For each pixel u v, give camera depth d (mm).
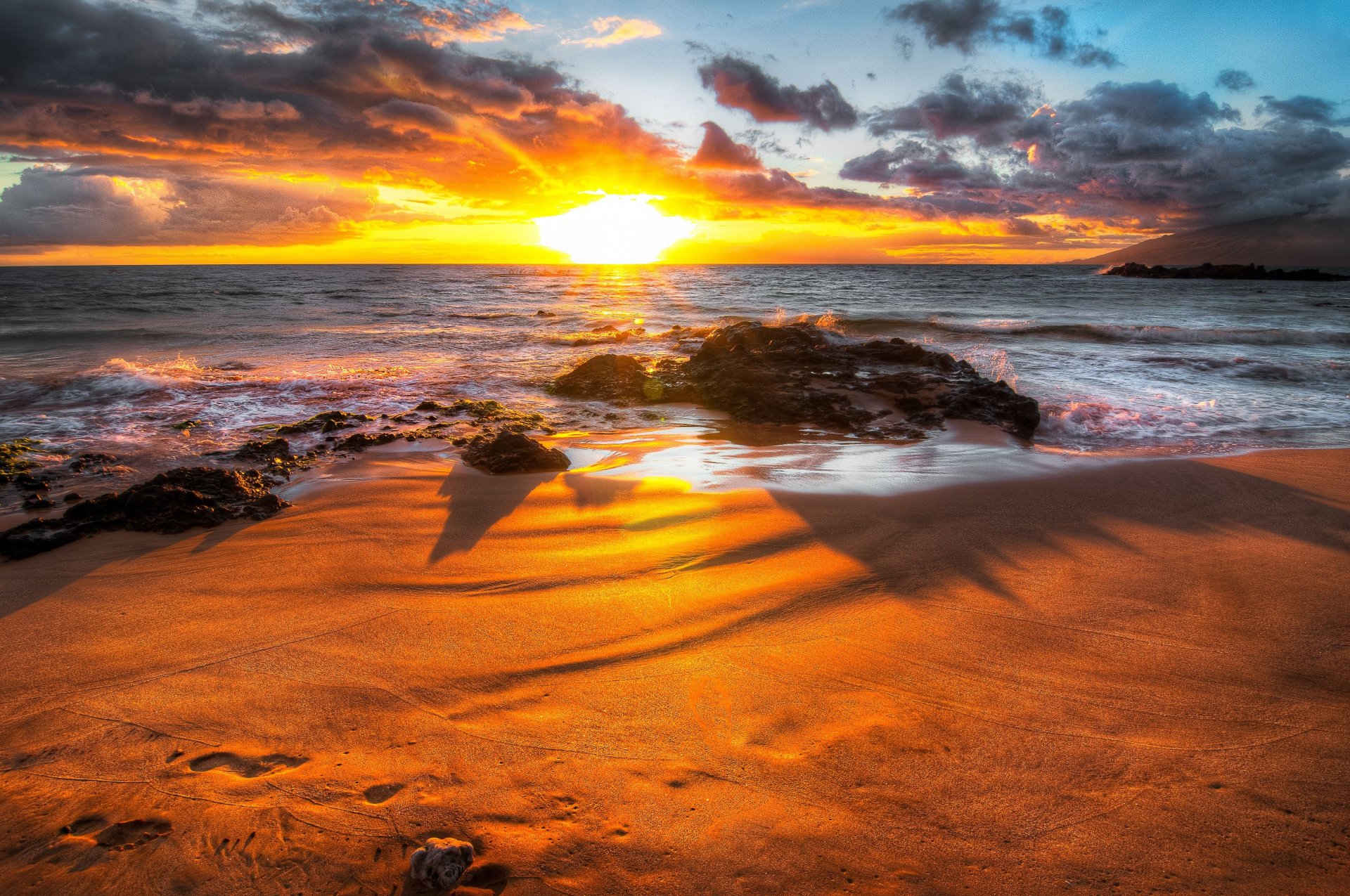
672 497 6410
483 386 12828
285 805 2611
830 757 2865
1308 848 2381
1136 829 2469
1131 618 4121
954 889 2225
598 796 2645
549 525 5738
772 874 2277
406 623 4105
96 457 7863
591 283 61938
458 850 2270
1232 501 6367
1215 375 13984
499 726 3094
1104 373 14125
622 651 3770
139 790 2707
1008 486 6766
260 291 46094
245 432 9289
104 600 4434
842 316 26406
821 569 4836
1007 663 3621
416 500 6418
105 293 42344
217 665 3645
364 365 15125
